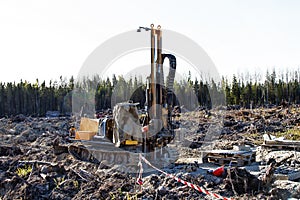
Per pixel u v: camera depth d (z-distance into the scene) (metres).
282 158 11.38
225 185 8.65
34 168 11.71
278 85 43.16
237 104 39.88
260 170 10.41
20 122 27.59
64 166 11.74
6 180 10.54
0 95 43.81
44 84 44.78
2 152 14.92
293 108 29.11
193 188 8.60
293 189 8.33
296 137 16.53
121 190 9.31
